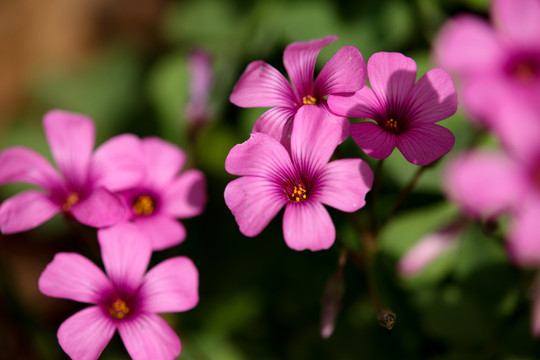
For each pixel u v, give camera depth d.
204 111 0.22
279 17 0.25
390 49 0.24
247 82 0.19
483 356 0.22
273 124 0.19
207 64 0.22
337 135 0.18
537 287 0.21
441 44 0.21
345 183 0.18
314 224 0.18
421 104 0.18
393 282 0.23
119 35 0.31
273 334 0.24
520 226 0.18
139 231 0.19
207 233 0.25
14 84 0.30
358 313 0.23
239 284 0.24
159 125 0.26
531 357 0.21
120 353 0.23
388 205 0.23
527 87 0.21
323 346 0.23
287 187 0.18
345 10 0.25
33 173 0.20
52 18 0.31
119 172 0.20
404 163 0.23
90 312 0.18
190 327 0.23
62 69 0.30
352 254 0.20
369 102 0.18
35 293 0.26
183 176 0.20
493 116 0.20
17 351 0.25
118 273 0.19
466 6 0.24
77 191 0.20
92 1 0.32
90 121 0.20
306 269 0.24
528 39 0.21
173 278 0.19
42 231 0.26
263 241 0.24
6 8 0.31
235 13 0.27
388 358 0.22
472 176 0.18
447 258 0.22
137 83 0.28
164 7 0.31
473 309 0.22
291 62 0.19
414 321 0.23
